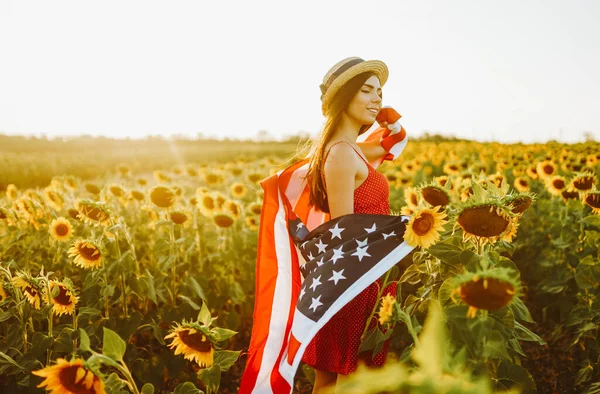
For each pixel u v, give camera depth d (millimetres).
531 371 3502
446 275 1964
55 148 55906
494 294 1258
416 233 1900
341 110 2379
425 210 1874
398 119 3004
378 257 2094
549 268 4484
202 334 1791
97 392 1445
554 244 4230
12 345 2729
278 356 2400
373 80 2365
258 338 2467
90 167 23453
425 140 28547
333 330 2293
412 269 2197
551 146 15070
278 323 2463
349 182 2277
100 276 3201
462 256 1904
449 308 1604
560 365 3531
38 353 2535
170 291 3477
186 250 4086
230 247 4184
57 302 2482
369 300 2279
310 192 2467
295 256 2555
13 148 53438
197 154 32375
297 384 3436
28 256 3783
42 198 4941
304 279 2338
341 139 2371
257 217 4672
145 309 3684
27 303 2766
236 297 3850
